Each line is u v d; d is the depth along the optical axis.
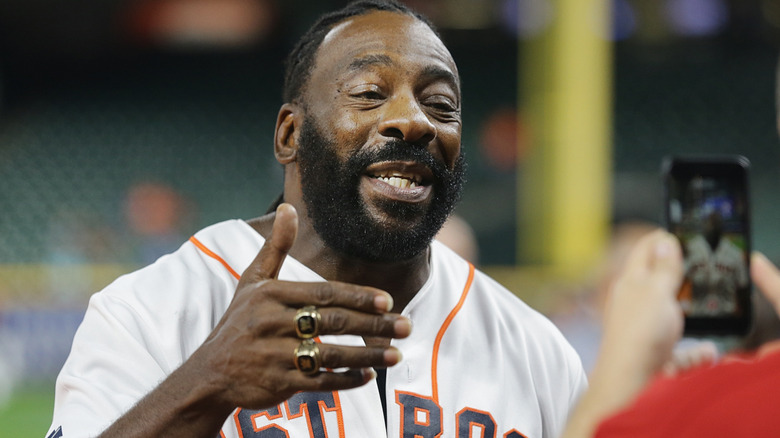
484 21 18.78
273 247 1.90
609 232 12.39
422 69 2.36
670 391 1.29
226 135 19.02
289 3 19.30
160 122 19.11
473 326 2.56
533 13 13.66
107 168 18.06
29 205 16.88
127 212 16.28
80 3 19.11
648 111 18.70
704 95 18.88
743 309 1.62
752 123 18.61
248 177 18.41
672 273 1.37
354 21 2.47
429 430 2.32
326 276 2.47
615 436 1.28
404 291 2.51
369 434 2.29
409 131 2.27
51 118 19.11
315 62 2.46
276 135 2.58
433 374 2.41
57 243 15.30
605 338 1.38
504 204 14.64
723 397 1.26
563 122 13.26
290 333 1.79
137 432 1.86
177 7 19.48
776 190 16.94
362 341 2.42
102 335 2.25
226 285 2.42
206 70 20.03
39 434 9.02
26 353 11.04
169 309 2.29
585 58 13.21
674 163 1.67
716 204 1.65
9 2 18.83
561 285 10.77
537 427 2.43
